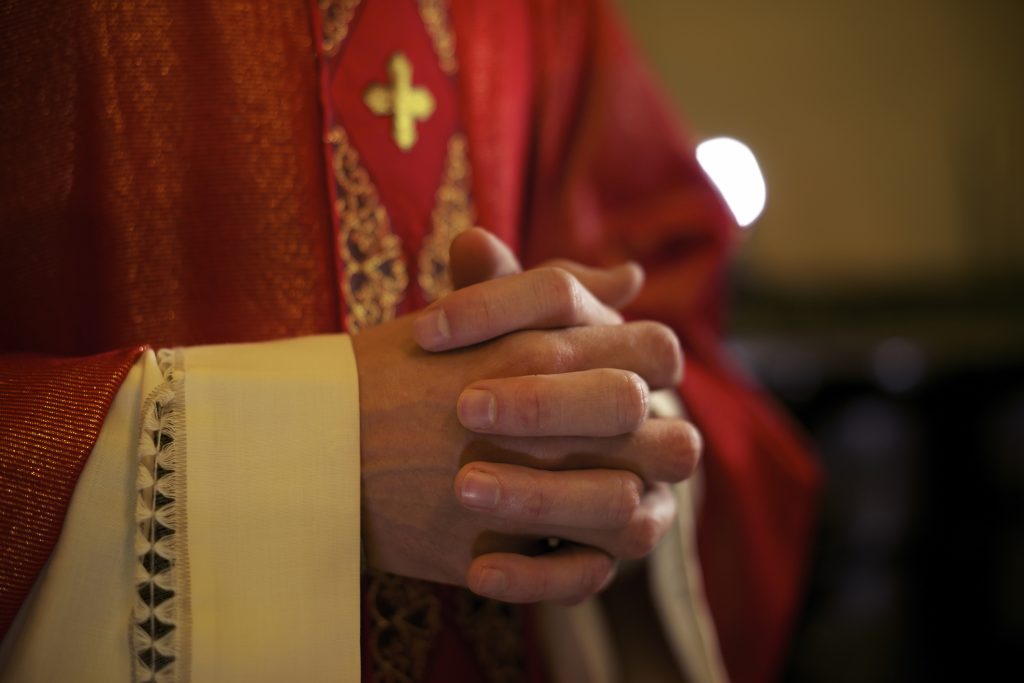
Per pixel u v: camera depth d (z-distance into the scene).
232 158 0.49
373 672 0.50
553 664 0.55
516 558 0.44
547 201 0.60
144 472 0.43
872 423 1.96
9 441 0.43
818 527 1.90
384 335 0.47
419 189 0.52
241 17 0.49
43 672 0.43
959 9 3.09
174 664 0.43
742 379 0.65
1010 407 1.99
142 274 0.48
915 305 3.01
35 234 0.47
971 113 3.10
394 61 0.52
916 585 1.94
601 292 0.50
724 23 3.01
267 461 0.44
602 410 0.43
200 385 0.44
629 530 0.45
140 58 0.48
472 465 0.43
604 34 0.62
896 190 3.07
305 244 0.50
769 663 0.64
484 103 0.54
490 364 0.45
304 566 0.44
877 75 3.06
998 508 1.97
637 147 0.62
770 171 3.02
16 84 0.47
